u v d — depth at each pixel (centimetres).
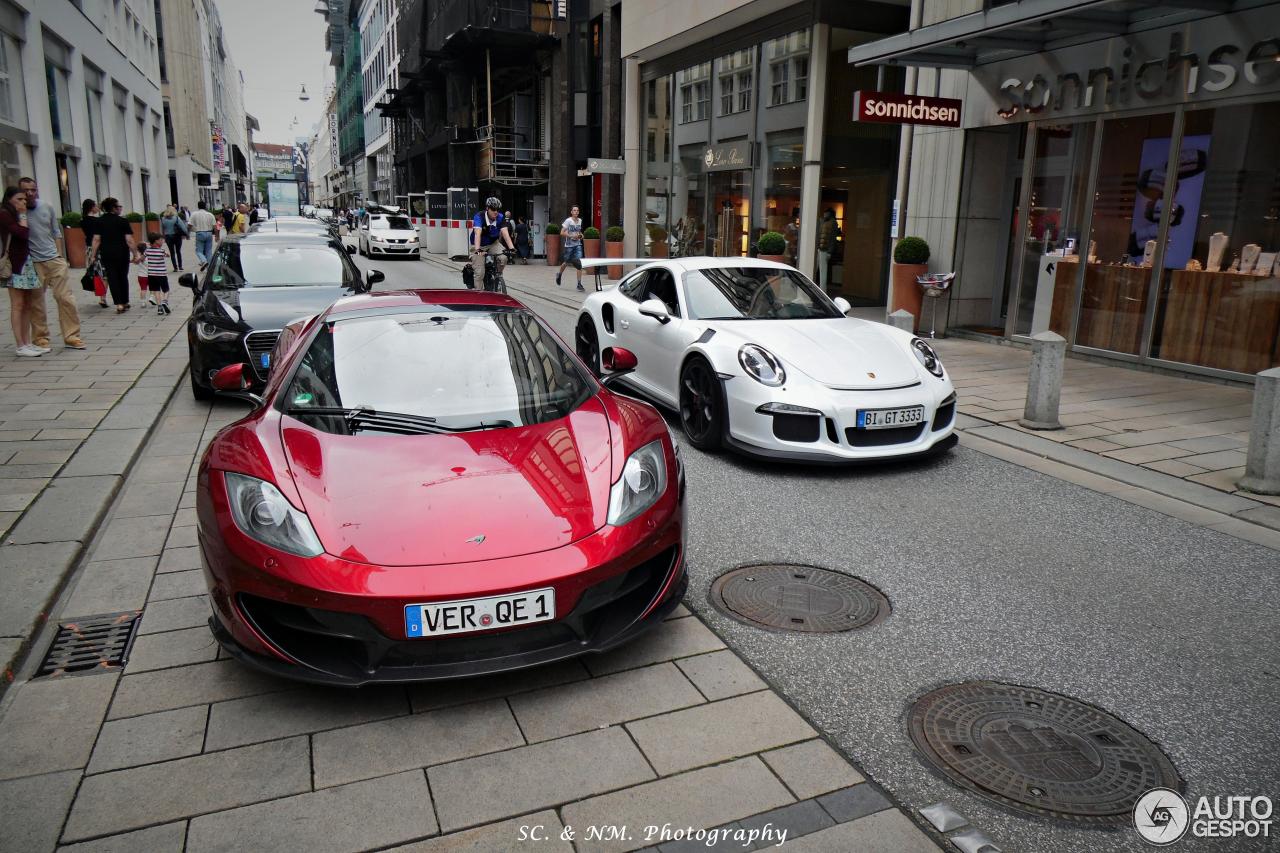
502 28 2656
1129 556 410
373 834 218
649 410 371
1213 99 782
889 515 465
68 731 261
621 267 2038
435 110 3969
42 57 1867
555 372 377
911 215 1175
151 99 3453
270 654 267
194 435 612
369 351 372
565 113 2712
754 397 535
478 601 256
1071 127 955
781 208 1463
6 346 935
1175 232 845
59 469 508
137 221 2225
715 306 636
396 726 266
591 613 282
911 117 993
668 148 1875
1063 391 780
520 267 2458
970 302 1130
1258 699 286
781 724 269
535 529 275
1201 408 709
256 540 267
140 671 296
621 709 276
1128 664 308
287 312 707
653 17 1712
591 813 227
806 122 1356
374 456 303
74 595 356
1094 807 230
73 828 219
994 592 368
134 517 448
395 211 3078
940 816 226
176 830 219
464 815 226
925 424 538
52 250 884
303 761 248
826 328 603
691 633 329
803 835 219
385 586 253
